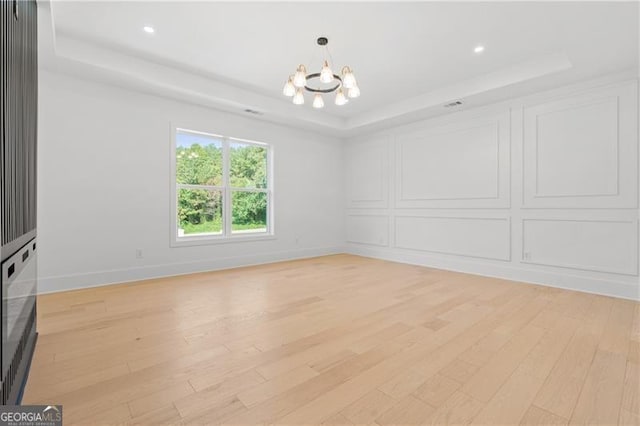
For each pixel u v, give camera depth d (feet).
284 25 8.80
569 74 10.47
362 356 6.12
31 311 5.82
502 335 7.13
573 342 6.75
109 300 9.71
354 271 14.44
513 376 5.40
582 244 11.02
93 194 11.41
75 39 9.64
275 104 15.02
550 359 6.01
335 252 20.03
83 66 10.11
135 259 12.37
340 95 9.43
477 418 4.33
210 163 14.88
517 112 12.62
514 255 12.72
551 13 7.98
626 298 10.06
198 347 6.48
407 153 16.80
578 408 4.52
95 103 11.41
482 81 12.05
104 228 11.64
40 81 10.36
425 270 14.71
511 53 10.25
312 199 18.79
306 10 8.12
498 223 13.20
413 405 4.61
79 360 5.88
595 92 10.74
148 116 12.63
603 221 10.57
